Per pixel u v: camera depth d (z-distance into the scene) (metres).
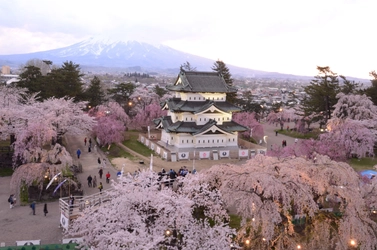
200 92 65.94
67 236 30.38
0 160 54.50
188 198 25.80
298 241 26.59
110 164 56.94
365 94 79.44
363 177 37.03
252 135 85.88
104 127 69.81
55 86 82.50
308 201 25.84
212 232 23.53
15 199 40.44
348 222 25.47
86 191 43.16
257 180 26.53
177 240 24.05
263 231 24.62
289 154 49.09
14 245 29.39
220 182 31.92
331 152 52.41
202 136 63.97
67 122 63.81
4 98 68.25
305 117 96.69
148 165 56.53
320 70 90.06
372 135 59.62
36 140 50.59
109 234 22.88
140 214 24.34
